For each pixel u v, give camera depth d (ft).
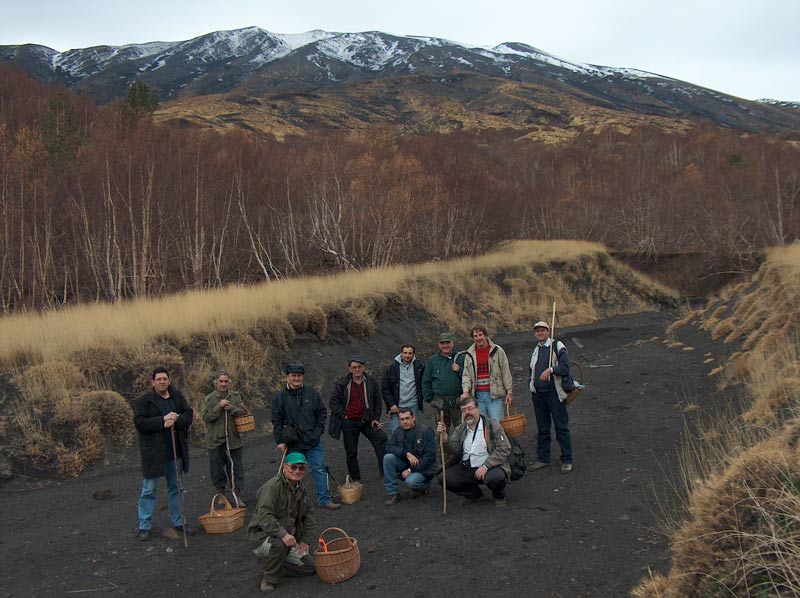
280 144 165.78
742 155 263.70
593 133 475.72
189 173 108.58
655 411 38.52
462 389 28.07
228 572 20.33
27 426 33.88
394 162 128.26
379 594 17.97
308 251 123.03
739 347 51.29
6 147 103.86
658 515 21.70
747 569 13.94
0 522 26.32
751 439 26.09
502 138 431.84
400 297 78.54
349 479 27.02
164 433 23.50
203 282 101.40
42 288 87.45
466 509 24.29
